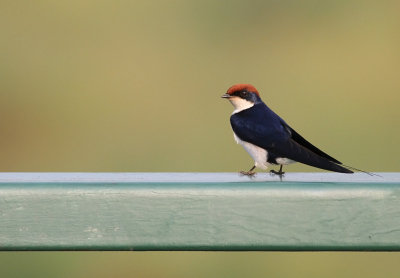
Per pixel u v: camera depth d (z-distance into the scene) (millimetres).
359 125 17047
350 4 20297
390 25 19953
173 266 12727
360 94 18094
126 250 4371
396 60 19141
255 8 20422
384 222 4371
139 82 18703
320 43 19594
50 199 4336
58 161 17094
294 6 19969
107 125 17703
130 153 16656
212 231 4363
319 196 4371
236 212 4363
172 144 16547
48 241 4348
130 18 20719
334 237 4379
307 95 18109
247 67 18984
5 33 20859
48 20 21125
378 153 16203
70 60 19812
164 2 21094
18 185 4332
